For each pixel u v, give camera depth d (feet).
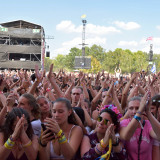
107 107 10.66
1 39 142.00
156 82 27.25
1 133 9.87
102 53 376.89
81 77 25.91
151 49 133.59
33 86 15.07
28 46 142.72
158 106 13.11
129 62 272.31
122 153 9.94
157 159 10.82
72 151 9.53
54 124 9.22
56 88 15.80
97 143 10.30
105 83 21.36
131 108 11.10
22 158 9.66
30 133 10.02
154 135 10.37
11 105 12.77
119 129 10.62
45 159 9.73
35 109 12.40
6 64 142.10
